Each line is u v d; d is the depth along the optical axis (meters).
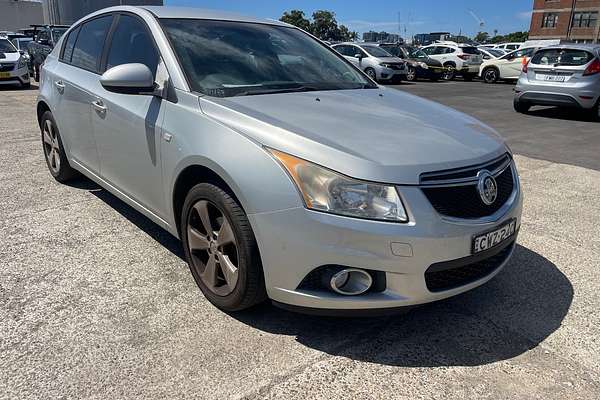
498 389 2.26
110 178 3.76
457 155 2.47
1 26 57.31
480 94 16.16
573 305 2.98
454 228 2.32
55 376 2.24
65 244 3.58
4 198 4.50
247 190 2.39
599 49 10.31
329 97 3.16
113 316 2.71
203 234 2.86
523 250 3.74
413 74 21.78
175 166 2.85
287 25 4.16
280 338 2.57
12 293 2.91
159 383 2.22
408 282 2.30
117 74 2.89
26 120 8.59
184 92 2.91
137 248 3.55
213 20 3.64
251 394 2.18
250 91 3.06
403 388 2.25
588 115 10.70
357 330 2.67
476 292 3.11
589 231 4.13
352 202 2.23
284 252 2.34
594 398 2.22
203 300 2.89
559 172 6.03
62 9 44.09
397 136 2.56
